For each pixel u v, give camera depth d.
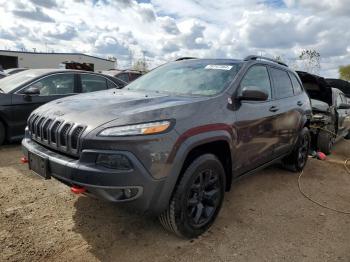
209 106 3.13
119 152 2.49
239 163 3.58
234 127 3.34
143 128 2.58
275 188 4.71
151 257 2.81
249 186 4.72
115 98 3.25
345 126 8.66
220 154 3.40
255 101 3.79
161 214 2.93
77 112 2.88
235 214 3.73
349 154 7.54
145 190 2.59
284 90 4.77
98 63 47.09
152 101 3.07
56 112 3.02
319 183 5.07
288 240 3.22
